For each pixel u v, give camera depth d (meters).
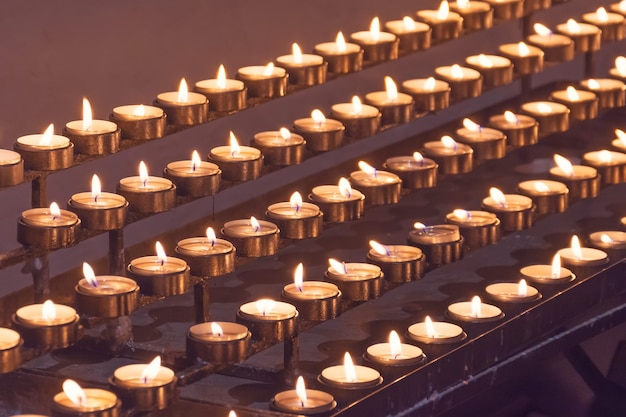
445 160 3.62
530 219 3.47
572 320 3.41
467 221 3.31
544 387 3.53
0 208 4.29
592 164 3.85
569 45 4.23
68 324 2.53
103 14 4.45
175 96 3.25
